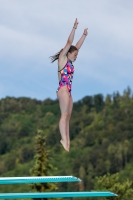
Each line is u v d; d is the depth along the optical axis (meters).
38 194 22.06
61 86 23.25
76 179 22.84
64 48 23.23
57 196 22.14
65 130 22.89
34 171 66.56
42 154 67.00
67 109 23.08
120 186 60.50
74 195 22.11
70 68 23.39
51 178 22.75
